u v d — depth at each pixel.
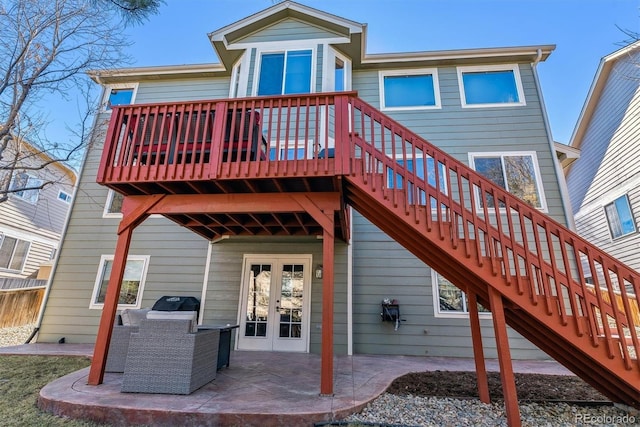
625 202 9.58
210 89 8.29
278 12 7.64
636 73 8.90
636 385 2.81
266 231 6.18
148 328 3.59
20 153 5.72
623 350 2.89
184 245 7.16
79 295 7.06
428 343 6.29
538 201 6.79
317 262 6.68
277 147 3.98
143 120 4.55
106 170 4.09
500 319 3.14
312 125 7.15
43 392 3.44
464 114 7.46
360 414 3.18
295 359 5.46
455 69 7.80
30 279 11.16
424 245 3.86
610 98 10.09
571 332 2.99
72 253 7.34
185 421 2.91
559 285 3.11
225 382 3.93
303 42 7.53
